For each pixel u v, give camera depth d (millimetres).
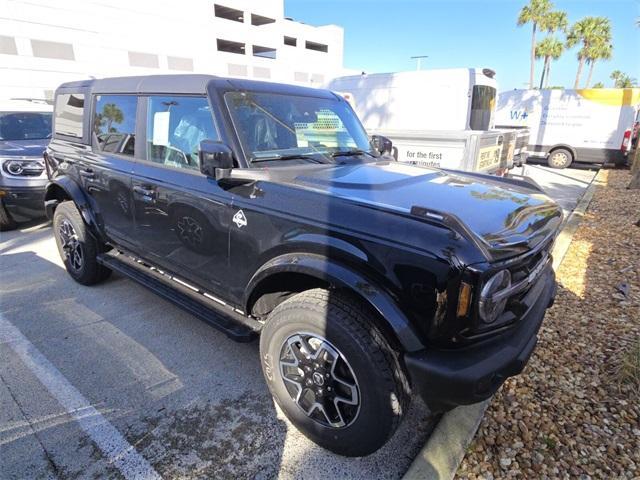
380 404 1945
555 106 14391
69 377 2814
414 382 1851
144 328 3449
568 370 2824
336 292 2141
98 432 2344
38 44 27922
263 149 2637
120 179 3268
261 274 2277
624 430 2316
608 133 13750
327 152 3020
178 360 3021
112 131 3465
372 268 1900
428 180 2678
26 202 5938
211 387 2734
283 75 48781
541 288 2354
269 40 46250
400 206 2041
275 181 2340
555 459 2135
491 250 1780
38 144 6617
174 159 2902
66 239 4215
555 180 11930
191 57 38094
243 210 2369
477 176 3184
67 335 3334
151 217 3055
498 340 1927
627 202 8398
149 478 2059
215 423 2428
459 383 1744
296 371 2287
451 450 2148
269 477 2078
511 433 2307
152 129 3064
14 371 2877
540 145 14883
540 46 35406
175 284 3164
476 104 8617
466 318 1735
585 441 2246
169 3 35344
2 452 2197
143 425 2402
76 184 3889
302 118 3002
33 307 3791
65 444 2260
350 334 1946
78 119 3896
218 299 2797
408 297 1835
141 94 3160
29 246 5508
